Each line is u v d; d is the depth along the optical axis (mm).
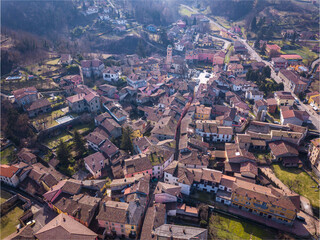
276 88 175125
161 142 121812
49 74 175125
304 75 186750
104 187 101938
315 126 138375
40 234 77938
